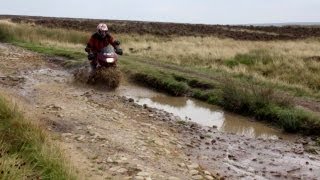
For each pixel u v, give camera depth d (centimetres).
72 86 1514
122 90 1557
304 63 2138
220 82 1569
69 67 1908
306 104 1402
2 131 756
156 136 979
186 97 1524
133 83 1691
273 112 1220
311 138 1080
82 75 1588
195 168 806
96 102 1276
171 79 1642
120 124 1034
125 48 3036
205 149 955
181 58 2470
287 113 1176
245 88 1360
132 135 948
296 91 1652
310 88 1758
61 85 1516
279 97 1291
